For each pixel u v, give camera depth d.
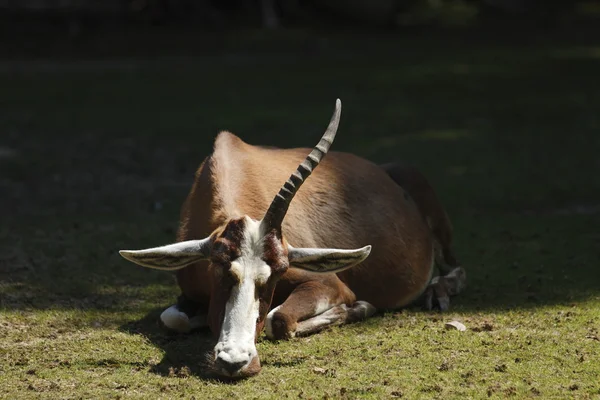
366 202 17.47
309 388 12.80
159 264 13.73
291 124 42.50
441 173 32.16
